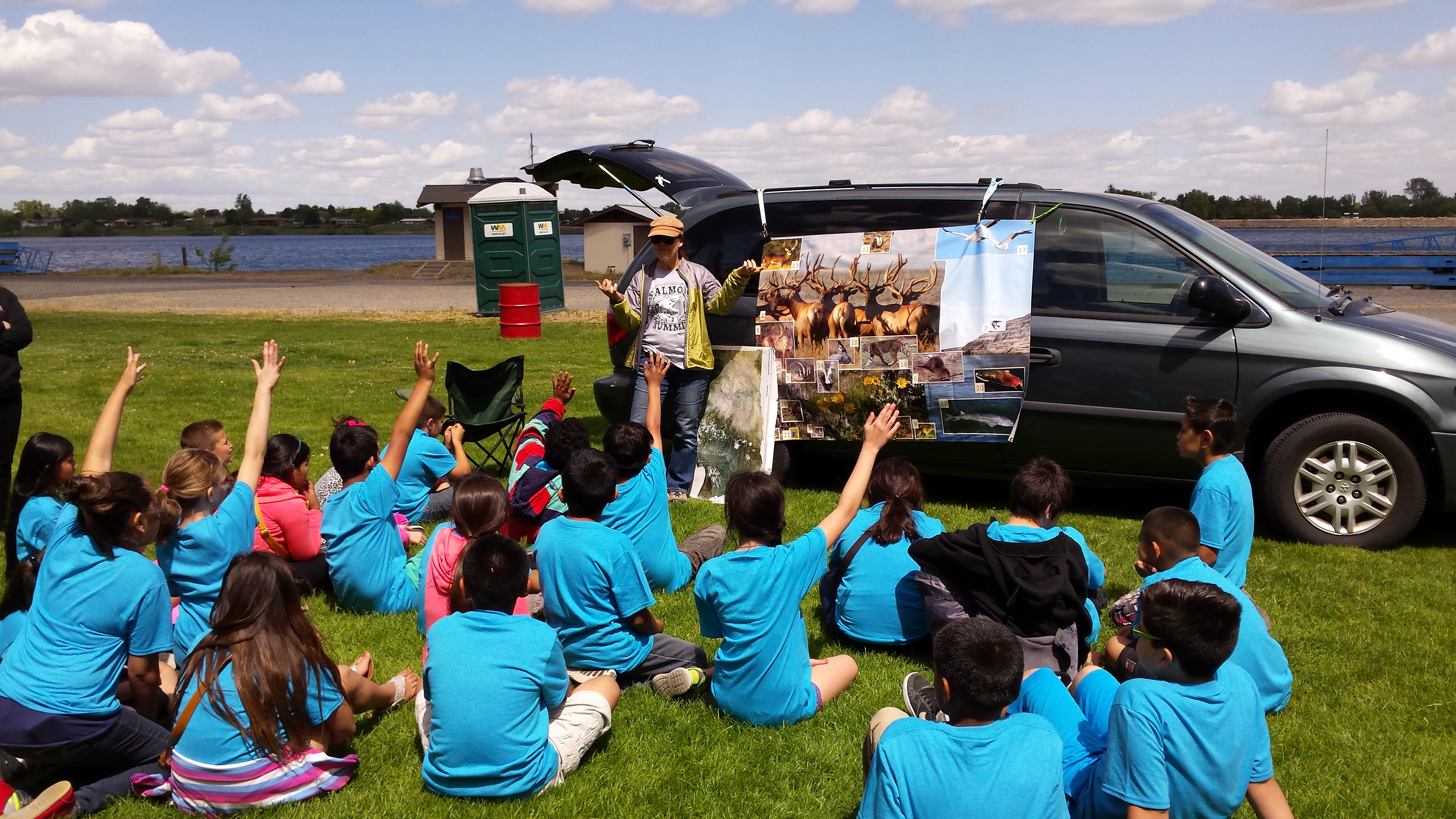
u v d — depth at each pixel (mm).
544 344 17750
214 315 23906
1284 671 4070
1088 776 3045
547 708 3656
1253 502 4859
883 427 4273
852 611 4750
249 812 3387
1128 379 6496
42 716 3365
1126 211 6668
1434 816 3455
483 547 3574
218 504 4375
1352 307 6570
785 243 7266
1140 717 2740
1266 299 6312
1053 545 4211
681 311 7250
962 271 6840
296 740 3420
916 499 4836
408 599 5301
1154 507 7234
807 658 4086
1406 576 5695
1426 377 5938
